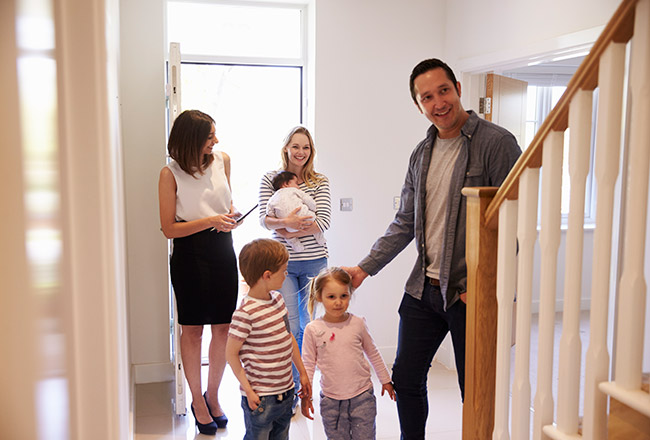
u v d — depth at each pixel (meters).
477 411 1.91
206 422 3.12
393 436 3.04
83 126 1.64
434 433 3.06
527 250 1.67
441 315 2.34
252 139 4.09
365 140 3.99
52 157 1.51
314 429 3.16
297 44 4.08
